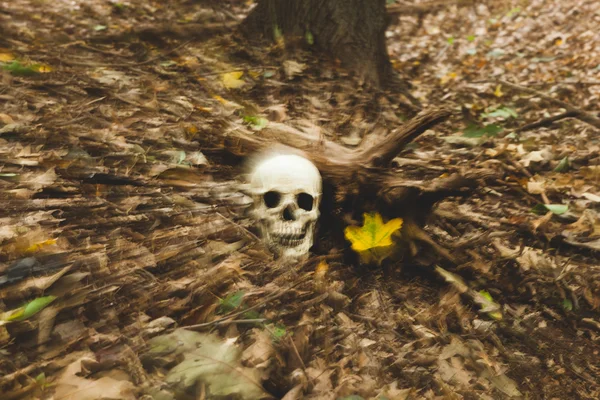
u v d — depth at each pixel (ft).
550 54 11.18
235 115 6.40
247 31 9.09
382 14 9.09
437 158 6.16
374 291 4.29
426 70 10.37
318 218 4.48
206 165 5.13
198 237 4.31
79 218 4.27
